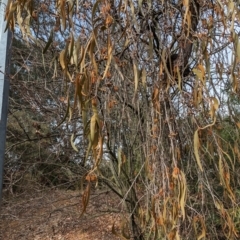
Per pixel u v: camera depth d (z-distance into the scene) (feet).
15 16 4.60
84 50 3.75
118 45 5.73
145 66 5.42
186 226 5.45
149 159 5.18
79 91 3.60
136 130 7.42
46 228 13.34
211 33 4.75
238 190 7.90
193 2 4.88
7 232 13.62
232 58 4.42
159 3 5.50
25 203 12.26
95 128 3.51
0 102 7.83
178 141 5.49
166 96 5.09
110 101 5.07
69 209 13.21
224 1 4.33
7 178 11.34
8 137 11.12
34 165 11.14
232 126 6.51
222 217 5.29
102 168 11.09
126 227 5.39
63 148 10.50
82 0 5.14
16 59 10.30
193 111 4.88
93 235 13.01
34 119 12.11
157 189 4.90
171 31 5.35
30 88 10.21
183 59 5.07
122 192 9.92
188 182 6.32
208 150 5.49
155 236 4.63
